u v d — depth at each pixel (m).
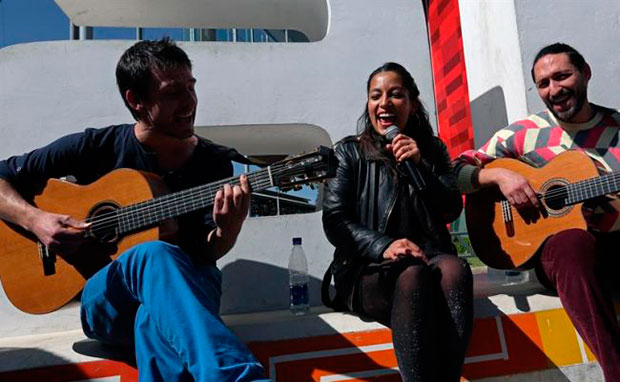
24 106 2.74
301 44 3.00
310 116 2.94
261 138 3.22
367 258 1.91
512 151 2.67
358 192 2.11
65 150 2.14
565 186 2.28
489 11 3.83
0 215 2.08
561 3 3.33
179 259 1.63
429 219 2.06
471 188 2.52
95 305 1.79
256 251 2.75
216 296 1.84
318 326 2.10
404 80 2.19
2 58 2.75
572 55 2.45
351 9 3.08
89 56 2.82
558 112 2.48
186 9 3.52
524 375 2.14
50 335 2.42
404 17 3.12
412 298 1.67
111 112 2.80
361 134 2.22
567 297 1.91
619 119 2.51
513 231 2.42
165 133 2.07
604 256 2.29
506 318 2.21
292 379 2.01
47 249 2.09
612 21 3.32
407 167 1.97
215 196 1.92
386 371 2.04
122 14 3.54
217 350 1.45
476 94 4.18
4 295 2.55
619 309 2.24
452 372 1.67
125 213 2.04
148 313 1.60
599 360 1.81
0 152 2.69
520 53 3.29
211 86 2.89
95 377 1.91
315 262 2.79
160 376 1.60
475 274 3.47
